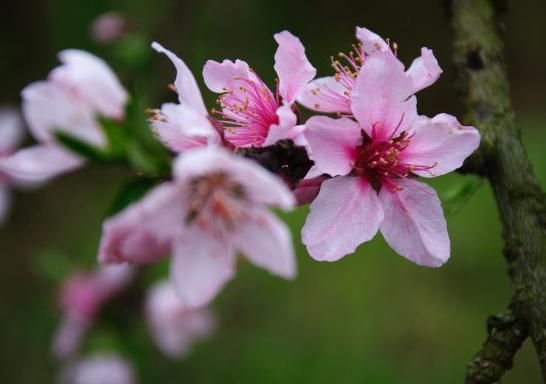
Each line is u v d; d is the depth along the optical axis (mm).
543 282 294
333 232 288
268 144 279
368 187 291
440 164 292
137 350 479
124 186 268
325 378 677
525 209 301
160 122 276
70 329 477
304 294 745
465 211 807
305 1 961
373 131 291
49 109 276
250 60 892
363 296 740
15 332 744
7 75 849
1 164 278
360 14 1030
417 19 1075
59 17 815
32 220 880
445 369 672
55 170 278
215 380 680
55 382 713
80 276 481
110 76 280
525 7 1132
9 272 829
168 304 489
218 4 867
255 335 713
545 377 286
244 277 751
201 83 703
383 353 698
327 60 959
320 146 287
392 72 287
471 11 332
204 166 263
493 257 771
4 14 835
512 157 307
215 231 273
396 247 291
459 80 326
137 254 270
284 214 760
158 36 492
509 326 292
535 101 1087
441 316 723
